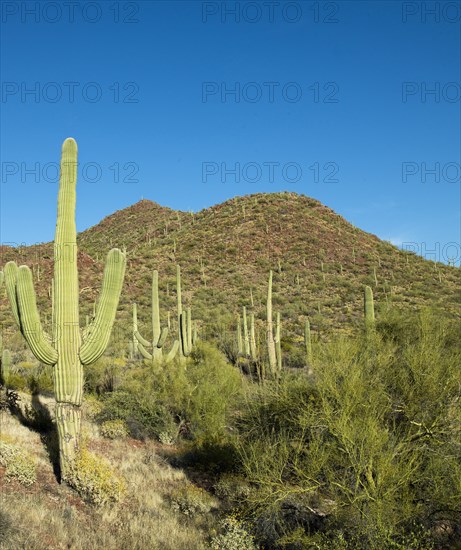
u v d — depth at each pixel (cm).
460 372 781
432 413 764
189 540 764
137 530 766
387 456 664
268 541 748
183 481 1071
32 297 864
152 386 1549
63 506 788
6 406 1281
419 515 660
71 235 904
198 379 1516
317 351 962
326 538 666
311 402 794
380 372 840
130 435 1412
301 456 779
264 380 1017
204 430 1362
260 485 763
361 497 640
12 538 603
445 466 672
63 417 888
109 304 898
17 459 861
